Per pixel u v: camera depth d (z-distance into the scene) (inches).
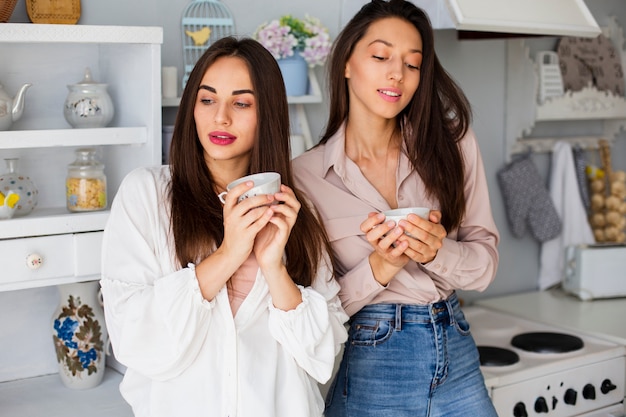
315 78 92.9
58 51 81.6
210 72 57.3
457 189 71.6
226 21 90.0
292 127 95.5
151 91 73.6
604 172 129.1
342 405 71.0
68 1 77.7
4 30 66.2
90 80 75.9
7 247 68.7
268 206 53.5
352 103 71.0
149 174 58.7
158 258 56.5
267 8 93.4
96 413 73.8
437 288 71.1
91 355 79.0
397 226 62.6
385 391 68.7
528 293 122.5
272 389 55.9
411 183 71.9
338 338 62.3
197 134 58.6
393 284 69.4
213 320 55.6
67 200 75.9
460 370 70.8
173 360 53.7
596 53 126.3
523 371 89.6
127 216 56.4
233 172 60.3
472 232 75.6
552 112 120.6
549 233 120.8
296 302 57.0
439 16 88.2
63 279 71.9
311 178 70.7
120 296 55.0
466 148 74.4
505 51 117.4
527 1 91.6
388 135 72.1
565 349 95.7
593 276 116.6
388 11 68.7
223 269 53.8
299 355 56.7
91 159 75.9
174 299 53.2
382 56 67.8
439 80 72.6
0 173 79.7
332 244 69.8
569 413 94.4
